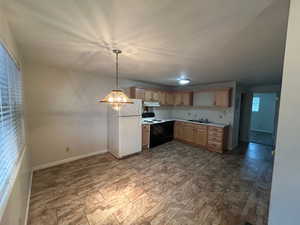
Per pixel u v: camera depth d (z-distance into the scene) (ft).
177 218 5.78
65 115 10.99
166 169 10.12
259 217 5.87
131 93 14.87
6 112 4.16
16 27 4.66
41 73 9.71
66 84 10.90
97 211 6.08
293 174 2.87
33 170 9.65
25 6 3.61
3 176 3.52
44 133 10.05
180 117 19.56
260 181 8.66
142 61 8.41
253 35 5.01
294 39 2.81
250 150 14.49
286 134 2.94
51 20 4.26
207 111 16.56
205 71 10.53
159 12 3.80
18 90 6.45
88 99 12.18
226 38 5.29
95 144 12.91
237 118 16.02
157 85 18.25
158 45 6.02
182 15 3.92
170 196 7.15
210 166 10.70
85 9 3.72
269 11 3.65
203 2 3.37
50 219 5.63
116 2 3.43
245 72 10.58
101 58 7.97
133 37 5.31
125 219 5.69
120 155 11.91
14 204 4.03
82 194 7.22
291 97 2.86
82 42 5.82
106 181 8.46
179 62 8.44
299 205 2.82
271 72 10.45
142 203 6.62
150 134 14.90
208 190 7.70
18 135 5.91
